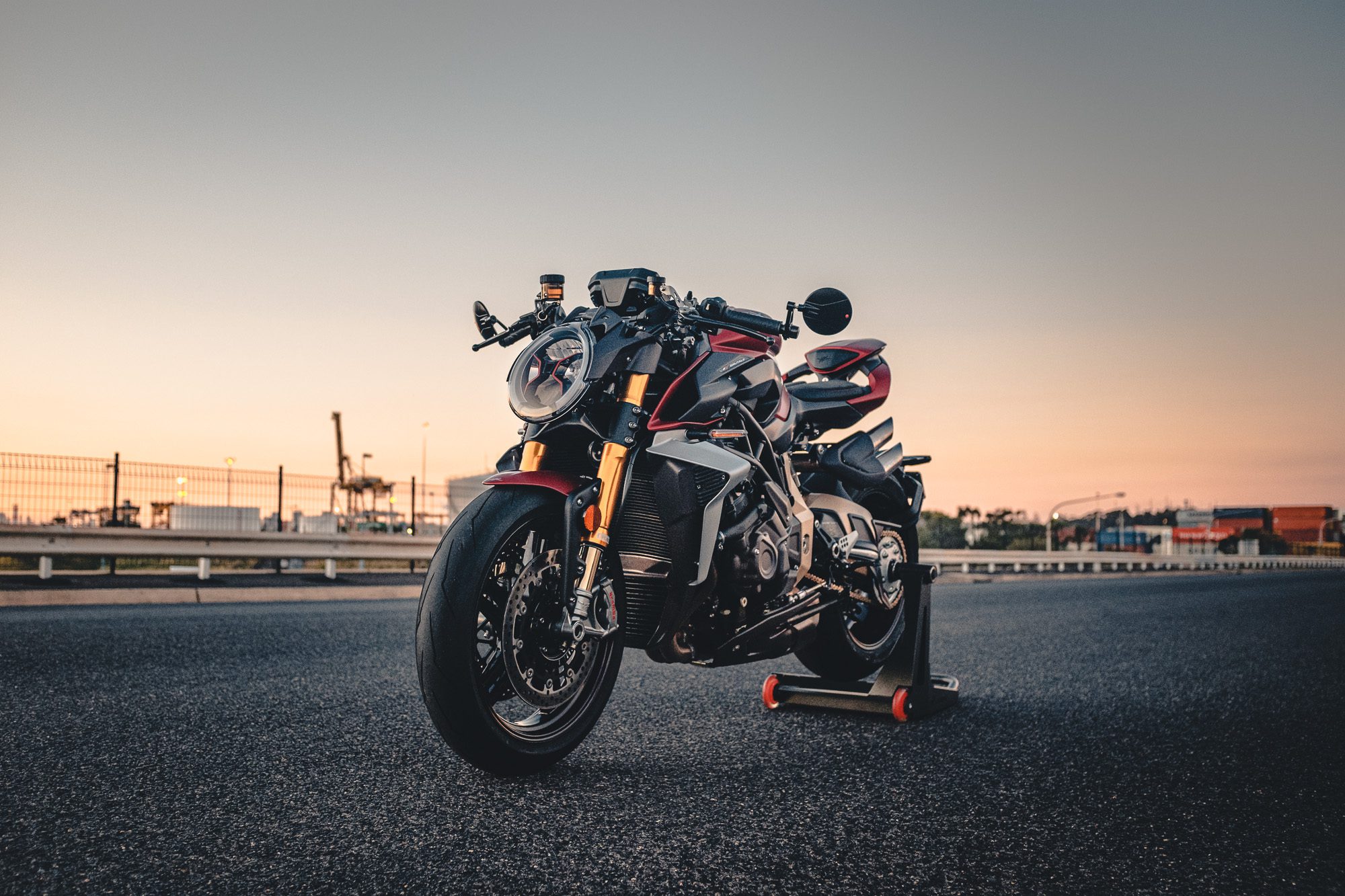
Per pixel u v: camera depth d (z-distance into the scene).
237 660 4.85
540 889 1.75
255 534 12.35
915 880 1.85
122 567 16.55
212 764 2.66
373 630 6.42
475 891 1.74
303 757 2.75
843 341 4.21
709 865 1.90
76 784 2.43
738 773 2.65
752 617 3.20
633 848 1.99
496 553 2.49
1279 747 3.11
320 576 13.28
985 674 4.83
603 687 2.78
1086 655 5.64
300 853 1.92
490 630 2.65
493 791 2.40
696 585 2.84
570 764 2.72
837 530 3.71
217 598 10.08
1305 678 4.77
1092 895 1.80
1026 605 10.66
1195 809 2.37
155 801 2.28
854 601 4.00
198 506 13.09
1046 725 3.46
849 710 3.61
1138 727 3.42
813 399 3.91
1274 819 2.30
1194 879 1.89
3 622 6.73
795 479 3.44
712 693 4.04
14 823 2.11
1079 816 2.29
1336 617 9.09
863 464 3.92
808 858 1.96
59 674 4.35
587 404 2.68
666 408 2.88
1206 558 38.03
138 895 1.70
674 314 2.91
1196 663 5.34
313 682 4.15
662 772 2.64
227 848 1.95
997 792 2.50
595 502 2.65
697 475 2.86
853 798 2.42
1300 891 1.84
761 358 3.23
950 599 11.98
